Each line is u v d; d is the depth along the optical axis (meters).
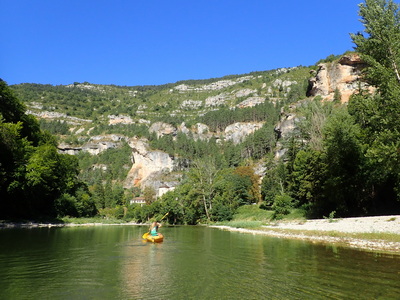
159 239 19.97
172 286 8.27
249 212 53.41
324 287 8.09
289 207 40.78
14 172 34.22
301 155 45.00
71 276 9.44
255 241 20.38
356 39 23.61
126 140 188.75
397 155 18.98
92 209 78.38
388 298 7.10
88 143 184.50
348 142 30.98
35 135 47.72
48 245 17.03
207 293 7.59
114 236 24.19
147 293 7.59
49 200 51.50
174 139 184.88
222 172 74.50
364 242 16.97
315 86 100.12
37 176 35.91
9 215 39.47
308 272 9.98
